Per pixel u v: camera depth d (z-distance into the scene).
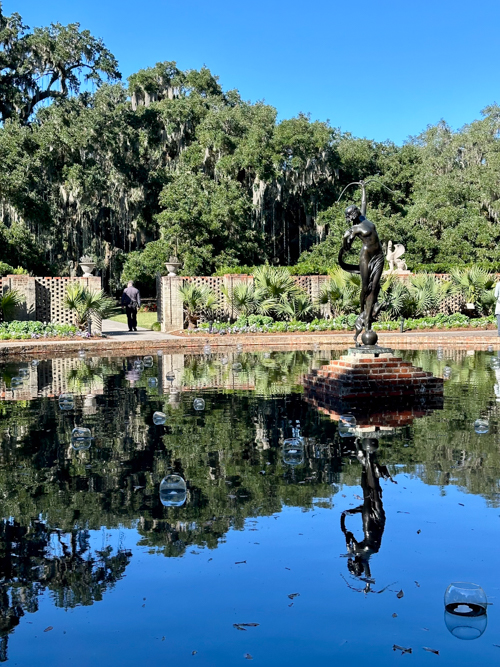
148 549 3.42
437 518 3.85
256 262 35.22
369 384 8.45
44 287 19.56
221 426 6.62
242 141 33.53
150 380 10.40
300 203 39.03
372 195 36.91
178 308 20.19
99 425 6.73
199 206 31.23
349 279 20.06
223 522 3.81
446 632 2.56
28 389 9.47
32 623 2.66
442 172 40.22
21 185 27.14
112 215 36.28
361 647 2.46
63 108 31.56
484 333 17.81
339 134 37.25
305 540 3.52
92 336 17.61
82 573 3.14
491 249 33.34
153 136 35.69
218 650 2.45
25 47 33.12
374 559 3.27
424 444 5.70
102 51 35.03
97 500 4.23
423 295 20.70
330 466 5.00
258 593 2.91
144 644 2.50
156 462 5.18
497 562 3.22
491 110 43.12
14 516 3.94
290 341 16.91
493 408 7.56
